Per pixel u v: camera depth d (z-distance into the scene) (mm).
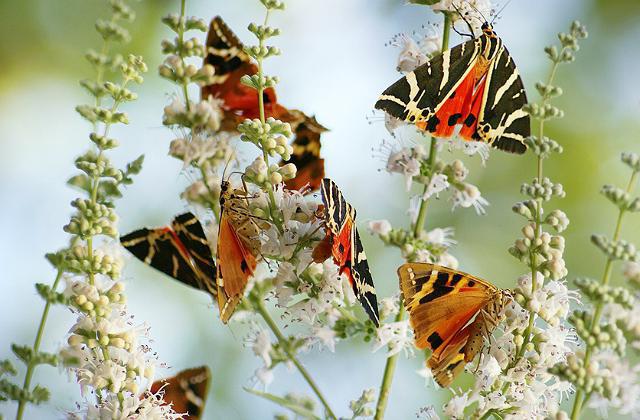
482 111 1321
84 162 1311
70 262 1309
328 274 1324
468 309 1318
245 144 1386
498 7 1333
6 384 1303
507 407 1308
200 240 1308
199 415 1323
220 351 1438
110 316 1312
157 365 1321
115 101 1312
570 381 1290
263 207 1317
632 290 1287
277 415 1332
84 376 1305
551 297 1313
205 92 1335
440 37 1342
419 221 1335
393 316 1351
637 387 1288
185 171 1328
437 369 1326
